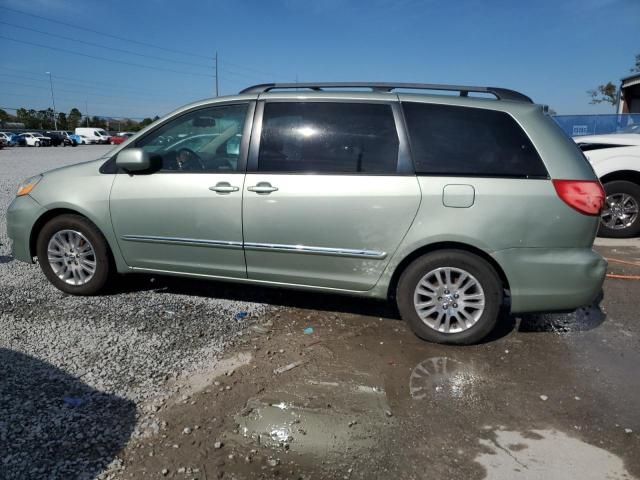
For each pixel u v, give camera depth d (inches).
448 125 145.2
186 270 167.0
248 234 155.5
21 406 113.0
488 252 139.3
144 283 193.9
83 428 106.6
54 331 151.8
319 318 165.9
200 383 126.1
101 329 153.8
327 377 130.7
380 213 143.8
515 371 135.5
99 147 1877.5
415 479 95.7
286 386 126.0
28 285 190.5
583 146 296.8
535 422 113.3
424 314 148.6
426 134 145.2
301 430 109.3
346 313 170.1
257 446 104.0
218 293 185.2
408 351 145.5
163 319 162.1
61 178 176.4
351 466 99.0
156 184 163.3
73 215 175.2
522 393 124.8
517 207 137.0
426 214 141.4
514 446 105.2
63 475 93.3
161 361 135.9
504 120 143.5
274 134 154.6
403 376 132.0
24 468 94.3
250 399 120.0
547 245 138.2
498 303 143.8
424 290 147.7
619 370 136.6
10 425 106.2
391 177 143.9
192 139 164.4
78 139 2225.6
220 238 158.6
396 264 146.3
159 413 113.2
